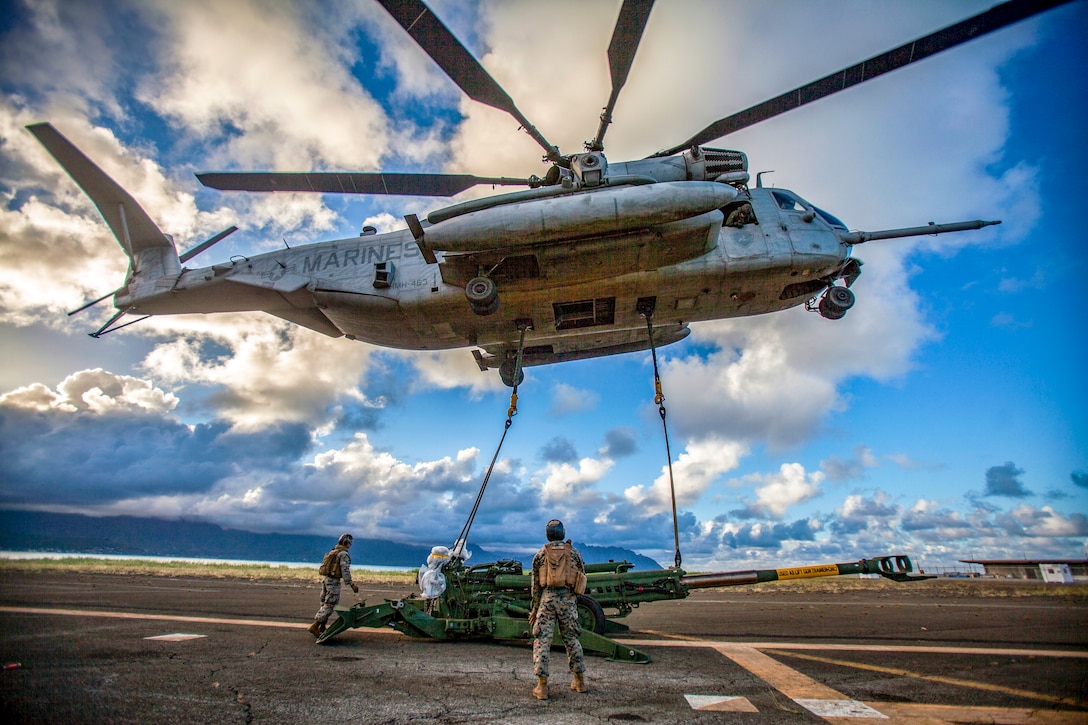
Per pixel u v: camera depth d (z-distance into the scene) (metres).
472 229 9.39
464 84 9.05
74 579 13.85
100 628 6.07
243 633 6.13
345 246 12.28
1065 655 5.51
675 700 3.48
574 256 9.90
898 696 3.67
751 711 3.23
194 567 23.55
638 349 13.77
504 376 13.66
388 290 11.27
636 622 8.99
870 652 5.69
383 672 4.21
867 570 6.21
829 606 12.80
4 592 9.88
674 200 9.09
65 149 13.09
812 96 9.63
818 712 3.23
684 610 11.71
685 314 11.52
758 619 9.48
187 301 13.67
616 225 9.24
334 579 5.72
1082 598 15.53
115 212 14.02
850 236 11.26
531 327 11.68
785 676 4.34
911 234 11.35
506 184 11.29
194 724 2.77
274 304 13.18
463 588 6.48
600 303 11.04
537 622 3.68
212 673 3.97
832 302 11.41
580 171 10.09
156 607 8.44
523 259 9.98
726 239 10.54
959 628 7.96
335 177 11.49
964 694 3.73
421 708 3.16
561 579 3.69
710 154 10.88
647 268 10.26
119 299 13.92
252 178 11.69
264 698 3.31
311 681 3.81
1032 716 3.18
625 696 3.57
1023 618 9.50
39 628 5.93
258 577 19.08
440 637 5.81
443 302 11.05
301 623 7.24
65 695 3.23
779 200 11.16
